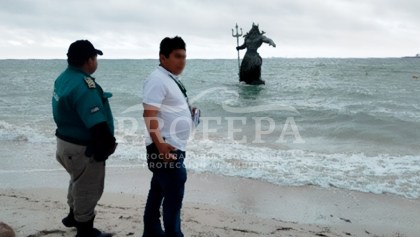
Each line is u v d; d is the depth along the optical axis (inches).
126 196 262.7
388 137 495.5
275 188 294.5
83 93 124.2
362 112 686.5
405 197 277.4
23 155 387.5
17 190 272.7
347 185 302.0
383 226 226.5
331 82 1710.1
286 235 191.9
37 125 572.4
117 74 2416.3
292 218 236.2
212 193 281.7
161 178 131.0
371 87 1376.7
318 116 676.7
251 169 341.1
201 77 2201.0
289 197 275.0
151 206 144.6
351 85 1494.8
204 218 215.3
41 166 345.4
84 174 133.0
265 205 258.5
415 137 494.3
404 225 228.5
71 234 159.3
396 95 1076.5
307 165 358.9
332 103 908.0
